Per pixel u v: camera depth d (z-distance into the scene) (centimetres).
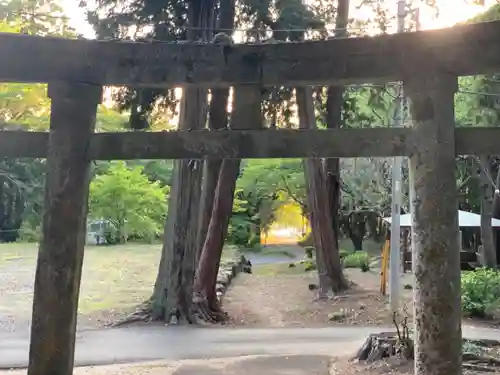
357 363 760
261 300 1493
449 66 429
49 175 453
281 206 3148
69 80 457
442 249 426
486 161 1877
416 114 436
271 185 2373
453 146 432
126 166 2536
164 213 2369
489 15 1465
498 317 1209
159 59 460
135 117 1173
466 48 425
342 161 2286
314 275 2033
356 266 2217
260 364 768
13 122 1343
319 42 451
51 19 1345
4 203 2584
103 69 460
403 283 1686
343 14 1515
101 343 930
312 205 1570
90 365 775
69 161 452
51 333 445
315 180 1560
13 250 2459
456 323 425
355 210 2512
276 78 457
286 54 455
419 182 433
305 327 1138
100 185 2142
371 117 1777
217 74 459
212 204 1285
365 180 2356
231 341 970
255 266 2433
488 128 432
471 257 2142
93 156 456
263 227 3181
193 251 1183
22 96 1352
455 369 421
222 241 1268
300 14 1234
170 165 2833
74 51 457
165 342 951
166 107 1192
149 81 461
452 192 430
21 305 1270
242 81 459
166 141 453
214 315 1205
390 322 1173
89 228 2998
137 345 920
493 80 1595
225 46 458
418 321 432
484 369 699
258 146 448
